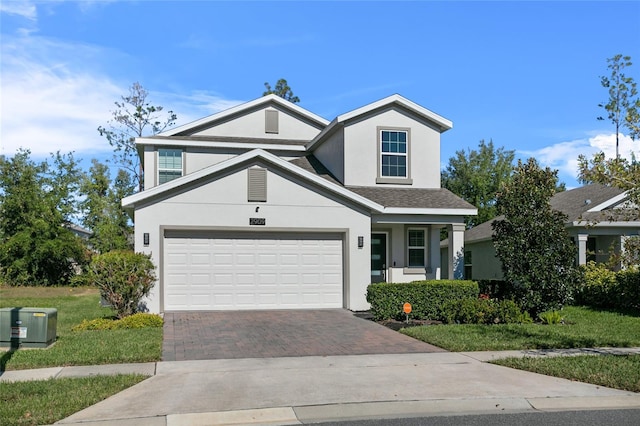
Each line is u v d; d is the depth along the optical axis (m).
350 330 12.96
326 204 16.58
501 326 13.39
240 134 22.92
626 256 10.02
